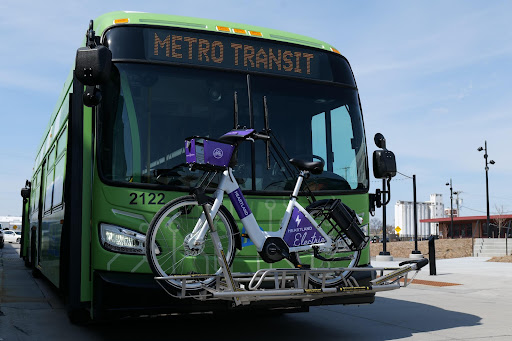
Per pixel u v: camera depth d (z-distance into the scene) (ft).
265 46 19.86
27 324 22.26
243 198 17.02
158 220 15.97
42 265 32.91
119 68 17.74
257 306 17.07
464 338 19.86
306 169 18.08
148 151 17.46
